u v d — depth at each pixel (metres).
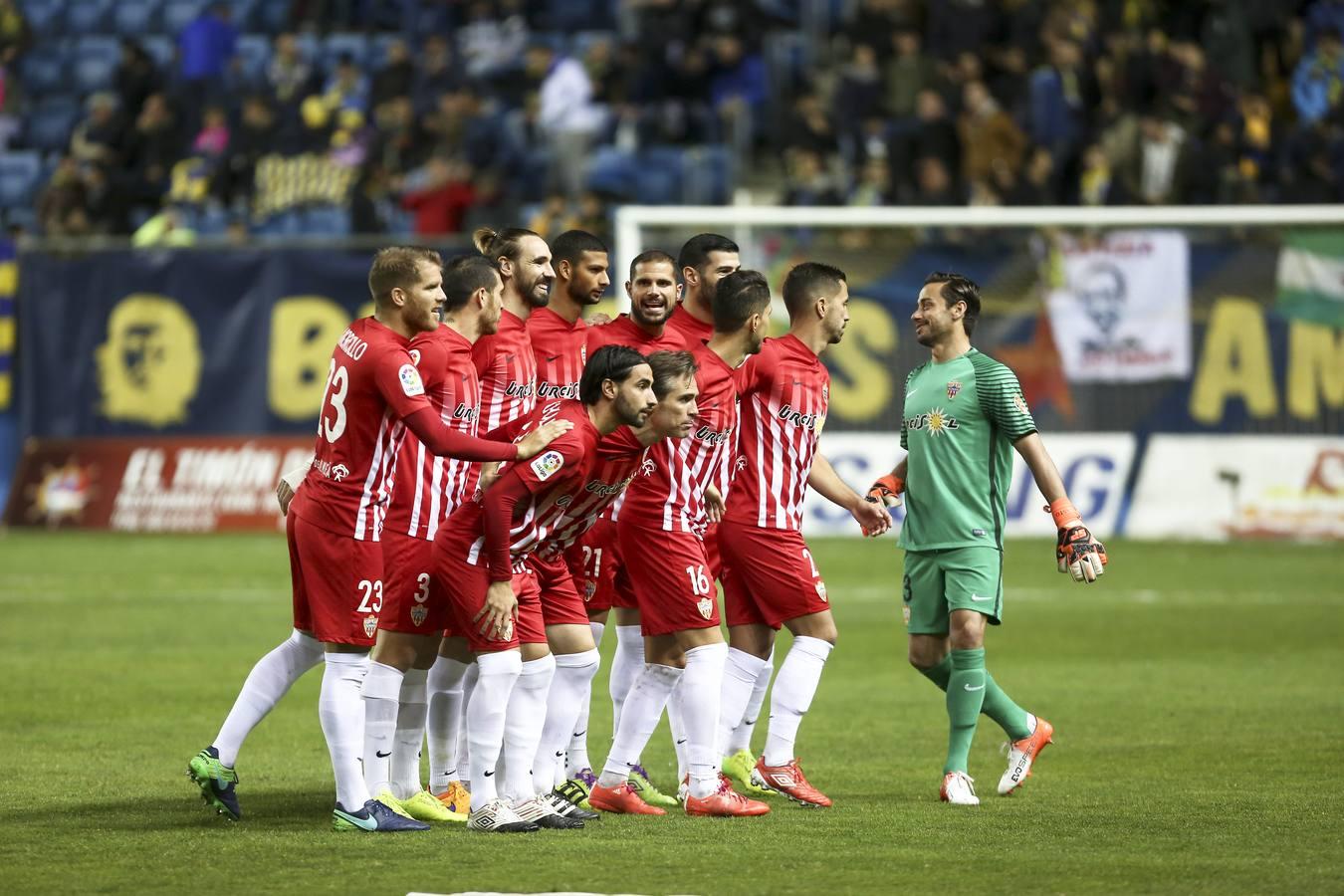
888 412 66.44
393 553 23.95
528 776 23.66
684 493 24.86
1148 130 72.69
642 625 25.14
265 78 83.19
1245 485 65.38
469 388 25.59
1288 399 65.38
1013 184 70.50
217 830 23.17
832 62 87.19
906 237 66.69
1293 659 41.00
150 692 36.06
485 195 73.50
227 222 79.81
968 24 79.88
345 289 68.88
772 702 25.77
